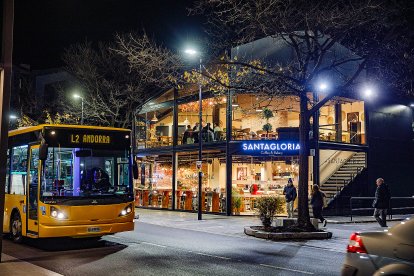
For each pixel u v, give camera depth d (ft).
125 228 43.80
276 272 32.81
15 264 34.35
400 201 96.58
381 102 95.76
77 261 36.96
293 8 57.47
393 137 97.71
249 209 85.76
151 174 108.17
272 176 89.51
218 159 93.15
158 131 107.45
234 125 92.94
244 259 38.37
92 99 110.11
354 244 22.03
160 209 101.40
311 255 41.01
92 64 108.58
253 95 86.17
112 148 44.96
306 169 56.75
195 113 100.48
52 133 42.57
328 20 53.98
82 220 41.47
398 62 63.57
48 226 40.50
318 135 84.64
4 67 35.24
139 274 31.83
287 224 59.16
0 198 34.91
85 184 42.65
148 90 109.29
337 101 91.50
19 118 131.85
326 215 84.28
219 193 88.33
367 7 51.90
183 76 79.66
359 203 89.20
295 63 77.10
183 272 32.55
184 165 99.71
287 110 90.58
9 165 49.37
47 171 41.63
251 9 56.75
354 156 95.25
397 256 20.22
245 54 82.58
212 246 46.09
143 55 60.75
